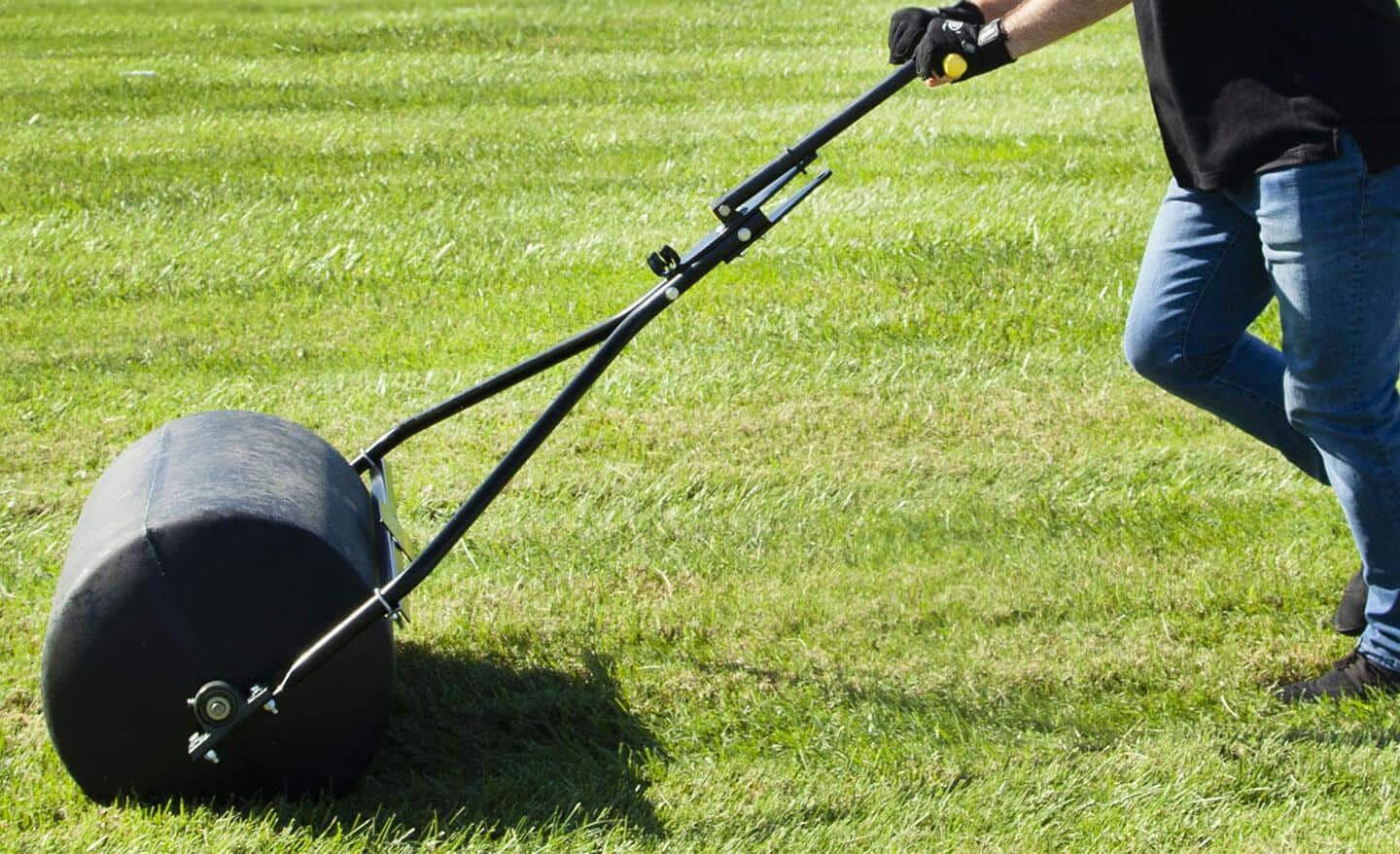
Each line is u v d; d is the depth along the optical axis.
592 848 2.81
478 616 3.66
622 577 3.87
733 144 8.00
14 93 9.46
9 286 5.92
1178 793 2.97
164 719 2.82
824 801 2.95
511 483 4.35
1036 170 7.40
